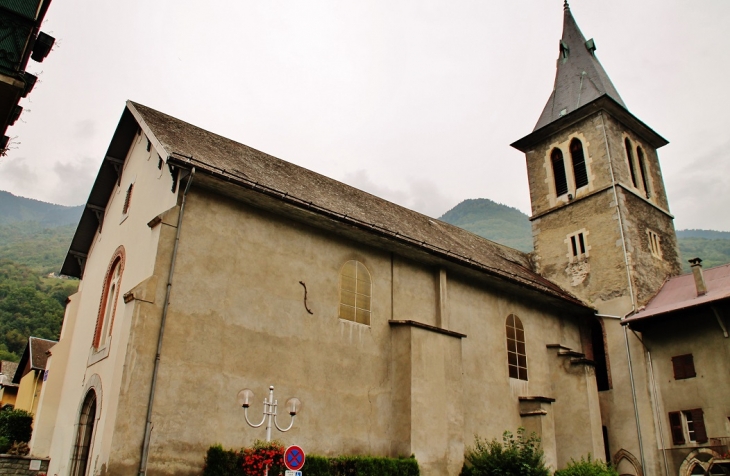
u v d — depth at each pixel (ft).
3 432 79.82
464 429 58.85
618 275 77.82
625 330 74.08
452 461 54.13
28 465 56.18
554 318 76.18
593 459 64.03
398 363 55.31
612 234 80.43
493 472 52.75
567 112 92.89
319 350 51.06
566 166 90.02
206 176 45.78
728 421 61.52
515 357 68.18
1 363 139.95
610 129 87.04
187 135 56.95
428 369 55.52
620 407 71.46
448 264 62.90
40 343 113.60
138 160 58.23
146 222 50.75
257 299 48.42
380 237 56.49
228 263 47.62
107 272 57.26
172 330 42.83
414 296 60.85
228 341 45.57
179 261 44.88
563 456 66.90
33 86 36.42
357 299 55.77
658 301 75.77
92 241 67.82
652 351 70.33
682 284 76.95
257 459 40.63
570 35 102.47
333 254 55.36
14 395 127.75
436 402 54.85
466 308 65.05
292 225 53.21
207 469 40.52
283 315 49.65
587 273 81.71
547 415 64.49
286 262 51.47
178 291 44.06
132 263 50.70
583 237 84.02
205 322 44.75
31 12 35.68
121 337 41.73
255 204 50.52
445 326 61.26
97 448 43.50
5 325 207.72
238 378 45.21
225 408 43.80
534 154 96.07
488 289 68.69
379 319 56.80
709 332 65.31
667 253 86.17
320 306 52.54
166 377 41.50
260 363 46.85
